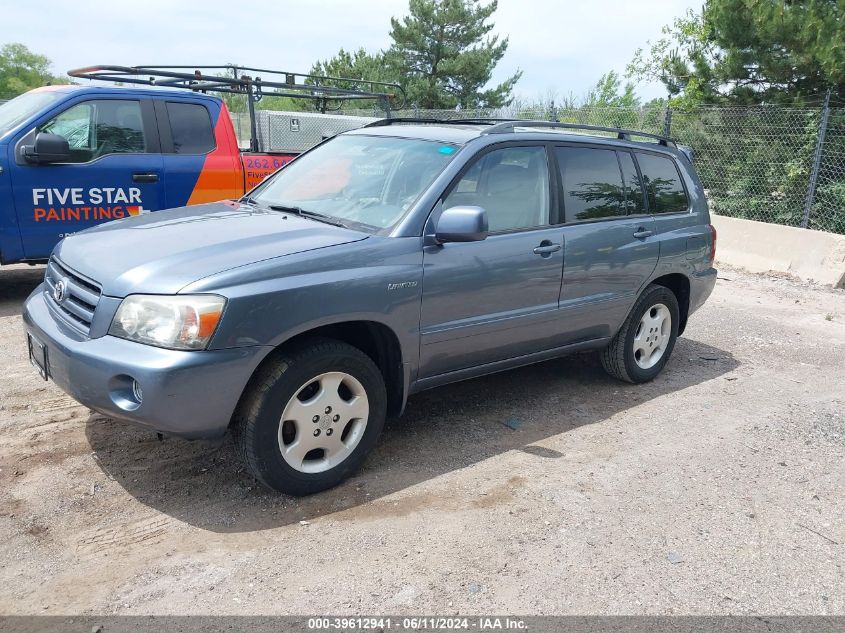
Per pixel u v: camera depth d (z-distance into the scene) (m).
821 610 2.87
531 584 2.93
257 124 10.70
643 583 2.98
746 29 11.22
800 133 11.06
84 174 6.48
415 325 3.74
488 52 31.58
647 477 3.92
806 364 6.16
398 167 4.15
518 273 4.18
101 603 2.70
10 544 3.03
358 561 3.03
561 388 5.29
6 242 6.24
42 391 4.64
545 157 4.51
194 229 3.72
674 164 5.55
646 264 5.07
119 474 3.65
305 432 3.43
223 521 3.29
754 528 3.45
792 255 9.77
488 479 3.81
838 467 4.15
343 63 32.09
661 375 5.72
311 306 3.28
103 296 3.19
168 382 2.95
